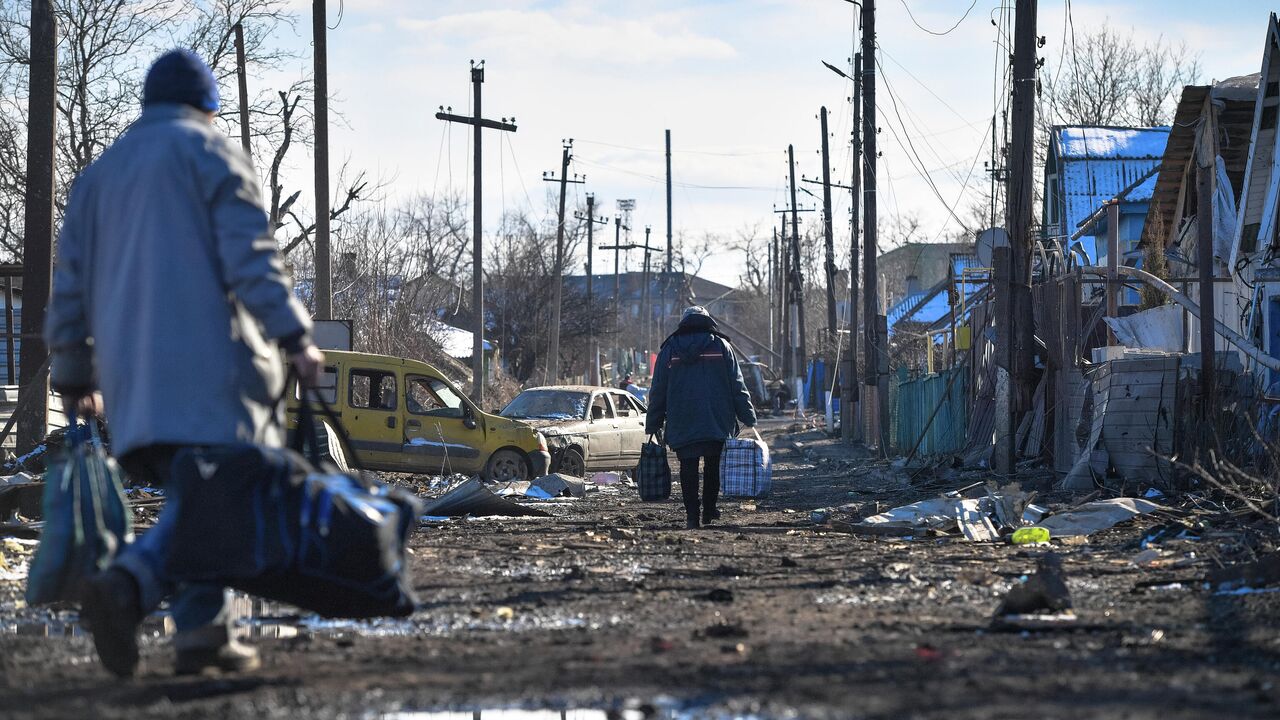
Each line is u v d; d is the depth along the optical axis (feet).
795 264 380.99
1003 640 29.91
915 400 161.68
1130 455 80.53
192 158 24.58
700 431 66.90
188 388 23.80
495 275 399.85
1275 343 102.27
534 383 367.66
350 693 23.45
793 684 24.03
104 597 22.47
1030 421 106.83
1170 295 102.89
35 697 23.35
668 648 28.99
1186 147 139.03
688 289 632.38
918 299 420.36
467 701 22.86
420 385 112.27
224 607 25.43
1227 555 46.68
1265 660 26.71
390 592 25.13
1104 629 31.22
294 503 23.86
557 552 52.31
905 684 23.98
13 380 115.03
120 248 24.45
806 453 184.24
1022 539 57.26
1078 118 323.98
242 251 24.27
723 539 59.57
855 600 38.40
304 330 24.48
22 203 182.80
